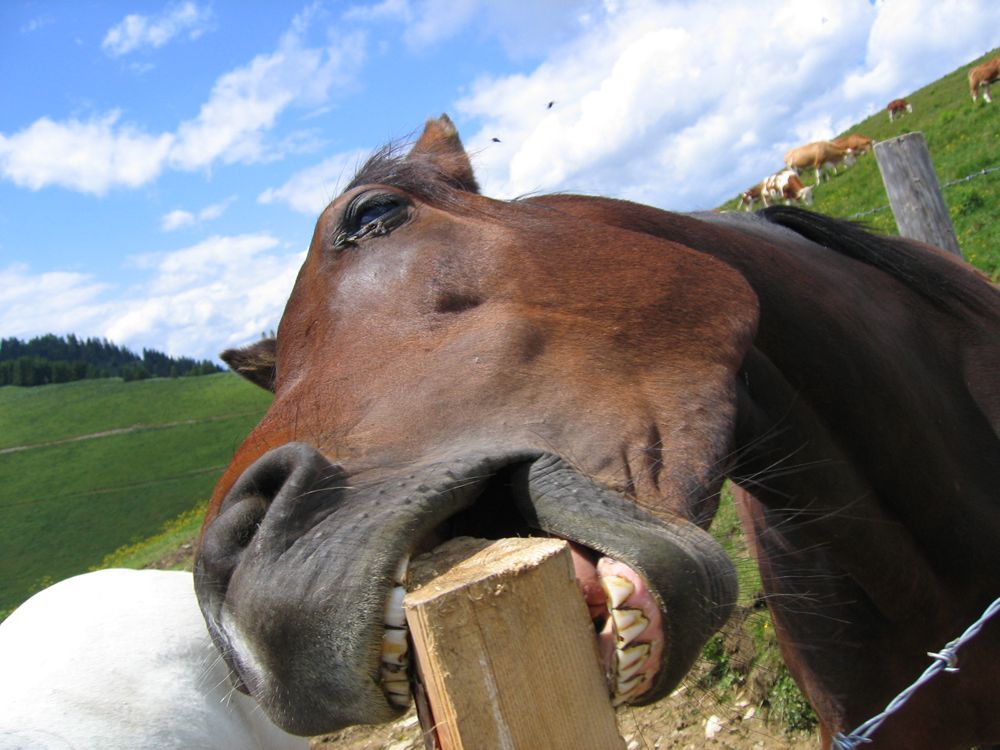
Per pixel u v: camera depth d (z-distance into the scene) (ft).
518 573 1.34
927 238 7.32
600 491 1.80
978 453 3.24
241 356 3.24
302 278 2.60
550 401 2.01
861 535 2.77
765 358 2.67
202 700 4.74
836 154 41.60
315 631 1.59
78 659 4.64
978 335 3.49
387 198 2.54
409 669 1.59
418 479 1.76
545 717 1.32
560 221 2.54
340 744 6.73
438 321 2.23
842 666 3.09
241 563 1.72
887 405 2.90
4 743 3.95
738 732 4.94
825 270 3.21
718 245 2.80
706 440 2.03
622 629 1.58
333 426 2.03
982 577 3.04
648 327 2.22
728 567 1.82
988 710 2.96
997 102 22.91
